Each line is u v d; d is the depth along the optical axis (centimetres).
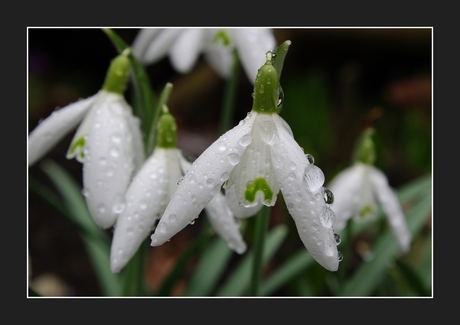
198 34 26
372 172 25
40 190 23
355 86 52
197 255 33
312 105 40
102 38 57
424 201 26
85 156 20
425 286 24
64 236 35
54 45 56
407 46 56
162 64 57
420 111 48
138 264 22
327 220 18
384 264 24
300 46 57
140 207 20
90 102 21
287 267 25
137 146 21
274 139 19
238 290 25
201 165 18
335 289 26
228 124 26
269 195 19
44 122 21
